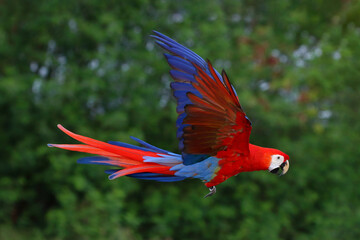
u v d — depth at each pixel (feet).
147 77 67.15
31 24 64.08
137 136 60.95
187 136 16.31
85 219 59.06
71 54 67.00
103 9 63.77
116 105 66.33
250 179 71.15
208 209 70.33
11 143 67.97
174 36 65.82
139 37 61.93
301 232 75.97
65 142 63.62
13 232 65.26
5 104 65.21
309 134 74.95
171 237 69.21
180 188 72.33
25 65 68.13
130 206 68.64
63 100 63.05
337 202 73.87
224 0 74.64
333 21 80.43
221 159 18.33
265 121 67.26
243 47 68.90
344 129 75.61
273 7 75.46
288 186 72.90
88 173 61.72
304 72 69.36
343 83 73.26
